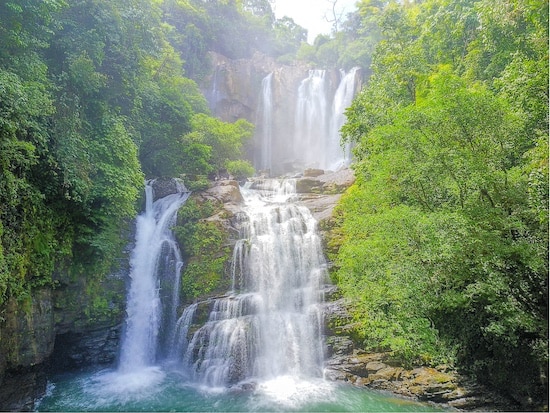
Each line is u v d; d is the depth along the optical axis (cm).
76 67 1511
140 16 1839
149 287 1820
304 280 1791
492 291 942
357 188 1617
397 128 1075
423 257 980
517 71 1217
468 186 1009
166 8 4184
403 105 1853
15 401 1216
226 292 1775
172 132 2606
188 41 4266
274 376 1478
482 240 939
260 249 1883
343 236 1833
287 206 2136
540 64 1121
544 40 1223
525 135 1082
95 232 1560
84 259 1531
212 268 1827
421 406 1168
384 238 1045
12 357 1202
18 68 1252
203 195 2202
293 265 1842
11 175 1088
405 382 1270
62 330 1452
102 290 1616
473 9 1906
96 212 1535
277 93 4584
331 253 1805
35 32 1362
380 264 1091
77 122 1482
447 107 980
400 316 1113
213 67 4478
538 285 966
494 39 1631
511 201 992
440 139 1024
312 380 1409
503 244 938
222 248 1888
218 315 1647
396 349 1134
